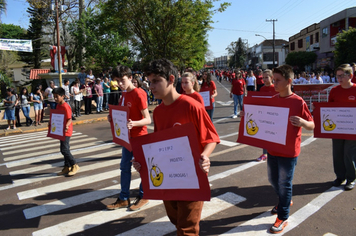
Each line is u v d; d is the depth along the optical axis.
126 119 3.64
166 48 19.88
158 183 2.52
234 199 4.17
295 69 41.41
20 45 14.77
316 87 12.12
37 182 5.41
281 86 3.27
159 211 3.95
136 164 2.60
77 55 26.58
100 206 4.21
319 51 38.38
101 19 19.64
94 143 8.63
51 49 16.78
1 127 12.66
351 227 3.27
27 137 10.58
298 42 50.16
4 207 4.35
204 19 19.31
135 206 4.02
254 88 14.44
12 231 3.60
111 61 22.56
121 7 18.08
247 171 5.33
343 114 4.21
